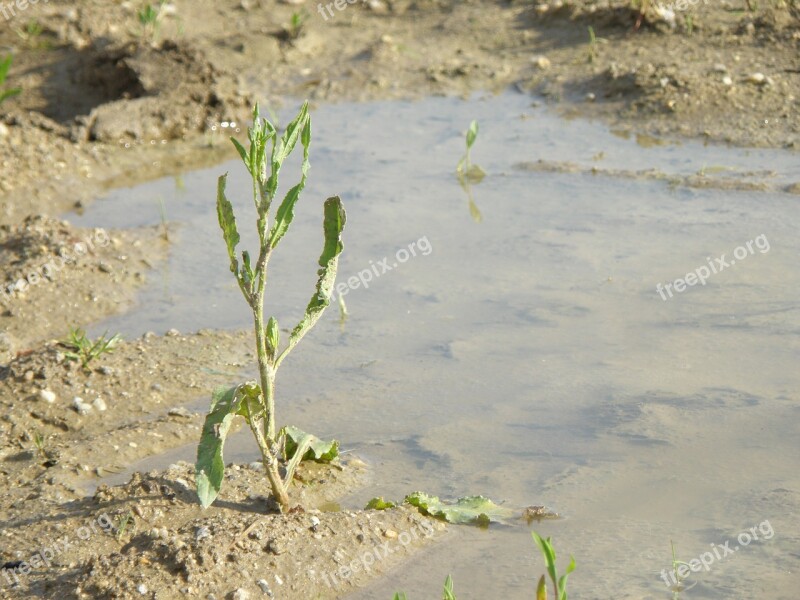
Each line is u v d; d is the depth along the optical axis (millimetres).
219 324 5469
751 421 4086
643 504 3650
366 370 4859
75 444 4320
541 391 4512
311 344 5176
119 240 6520
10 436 4406
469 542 3527
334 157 7766
